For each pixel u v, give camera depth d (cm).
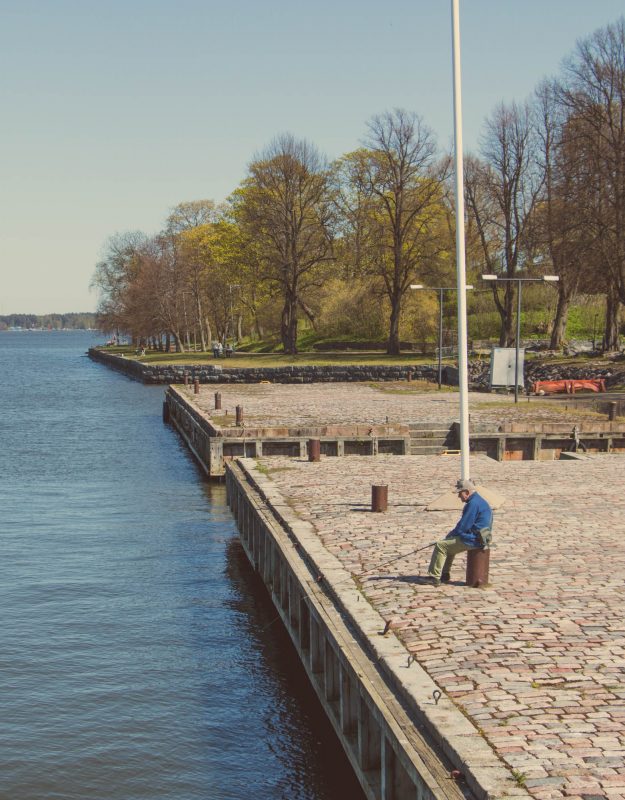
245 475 2380
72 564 2128
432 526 1658
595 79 5409
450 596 1216
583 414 3844
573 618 1117
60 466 3644
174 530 2481
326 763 1171
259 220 7906
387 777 877
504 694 884
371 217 7844
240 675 1463
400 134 7362
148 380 8269
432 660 977
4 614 1764
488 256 7131
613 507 1859
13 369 11794
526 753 759
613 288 5644
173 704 1355
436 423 3375
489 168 6744
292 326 8275
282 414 3909
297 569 1400
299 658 1526
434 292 8450
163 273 9962
